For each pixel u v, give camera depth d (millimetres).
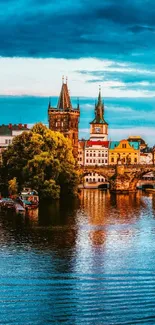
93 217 112688
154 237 89062
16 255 73125
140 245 81938
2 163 146625
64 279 61250
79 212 120438
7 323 48656
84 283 59844
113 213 121250
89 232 92625
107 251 76938
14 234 88500
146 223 105312
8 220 103250
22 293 56219
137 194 187625
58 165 138125
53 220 105188
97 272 64500
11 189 135375
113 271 65000
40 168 136375
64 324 48656
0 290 57062
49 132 149375
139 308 51656
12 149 146000
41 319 48875
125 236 89688
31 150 142000
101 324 48000
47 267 66688
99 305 52312
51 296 55000
